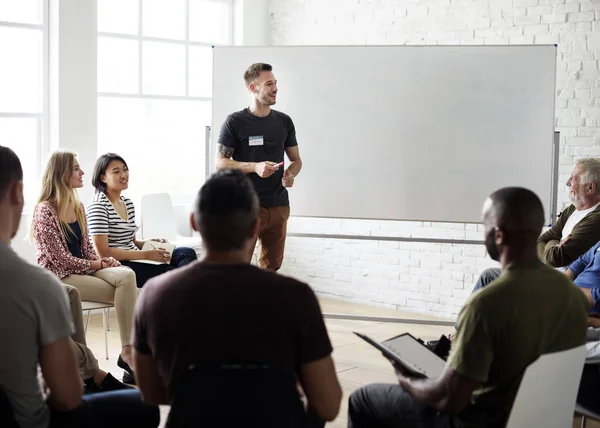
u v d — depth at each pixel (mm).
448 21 6340
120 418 2561
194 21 7082
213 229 2043
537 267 2299
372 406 2643
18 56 5898
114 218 4961
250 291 1976
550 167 5336
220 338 1951
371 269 6918
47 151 6066
